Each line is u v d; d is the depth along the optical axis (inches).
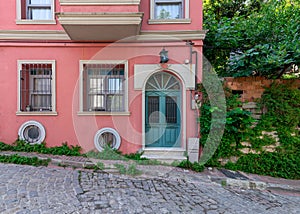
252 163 219.3
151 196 151.2
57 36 236.1
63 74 238.8
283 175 211.3
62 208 124.6
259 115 223.8
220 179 190.7
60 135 238.5
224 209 137.8
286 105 215.9
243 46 252.7
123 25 201.3
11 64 235.3
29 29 235.0
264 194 172.2
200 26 235.6
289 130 216.8
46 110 246.1
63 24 198.5
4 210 118.0
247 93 225.3
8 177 163.9
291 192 180.9
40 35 234.8
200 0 235.3
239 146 222.7
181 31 233.0
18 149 228.2
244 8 450.3
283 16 229.6
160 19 235.6
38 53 236.7
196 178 192.5
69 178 173.8
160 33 235.6
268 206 148.2
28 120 236.1
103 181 173.9
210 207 139.6
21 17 236.5
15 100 235.6
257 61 213.6
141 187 167.2
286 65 208.2
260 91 223.0
